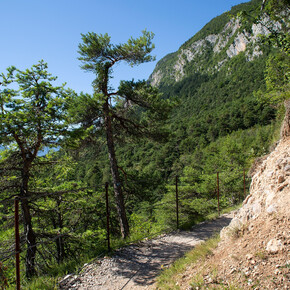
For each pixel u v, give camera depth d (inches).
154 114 426.6
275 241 111.8
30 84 307.9
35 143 302.2
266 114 3029.0
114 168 415.8
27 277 267.7
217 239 177.0
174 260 197.3
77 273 185.8
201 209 545.6
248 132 2802.7
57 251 397.4
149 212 697.6
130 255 219.9
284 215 122.9
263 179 173.6
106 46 412.8
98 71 403.5
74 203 406.3
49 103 282.7
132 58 426.6
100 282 170.2
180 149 3014.3
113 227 470.9
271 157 188.2
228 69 7160.4
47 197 354.6
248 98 4160.9
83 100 352.2
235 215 185.5
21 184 315.9
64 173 446.6
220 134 3388.3
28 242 294.4
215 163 961.5
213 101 5895.7
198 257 156.8
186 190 630.5
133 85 415.8
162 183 522.3
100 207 473.4
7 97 275.3
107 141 419.5
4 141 276.1
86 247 361.1
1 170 299.0
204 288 113.0
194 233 280.4
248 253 118.7
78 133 296.2
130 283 165.2
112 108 446.6
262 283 96.6
